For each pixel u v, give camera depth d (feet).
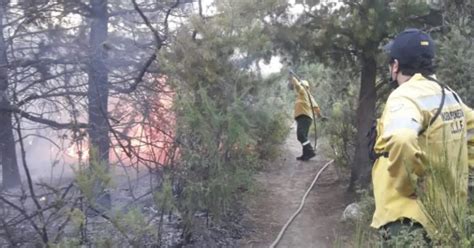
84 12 24.97
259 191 27.04
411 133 8.24
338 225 21.94
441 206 8.22
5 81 22.70
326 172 33.55
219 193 20.36
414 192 8.73
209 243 20.84
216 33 20.40
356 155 26.94
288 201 26.96
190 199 20.03
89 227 17.76
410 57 9.26
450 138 8.89
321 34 24.49
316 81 38.14
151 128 22.27
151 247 19.12
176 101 20.35
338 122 30.76
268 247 20.77
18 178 24.88
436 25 23.77
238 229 22.77
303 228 22.58
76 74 24.45
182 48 20.75
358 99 28.76
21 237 17.37
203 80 20.72
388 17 23.13
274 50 25.00
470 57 18.81
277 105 23.49
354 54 26.16
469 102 18.21
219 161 20.29
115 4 25.46
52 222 17.17
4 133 23.38
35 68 24.23
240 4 20.89
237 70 21.20
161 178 20.99
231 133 20.13
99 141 22.02
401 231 8.42
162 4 23.70
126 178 22.53
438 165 8.39
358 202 23.32
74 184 17.01
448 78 18.99
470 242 7.61
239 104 20.27
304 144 37.09
